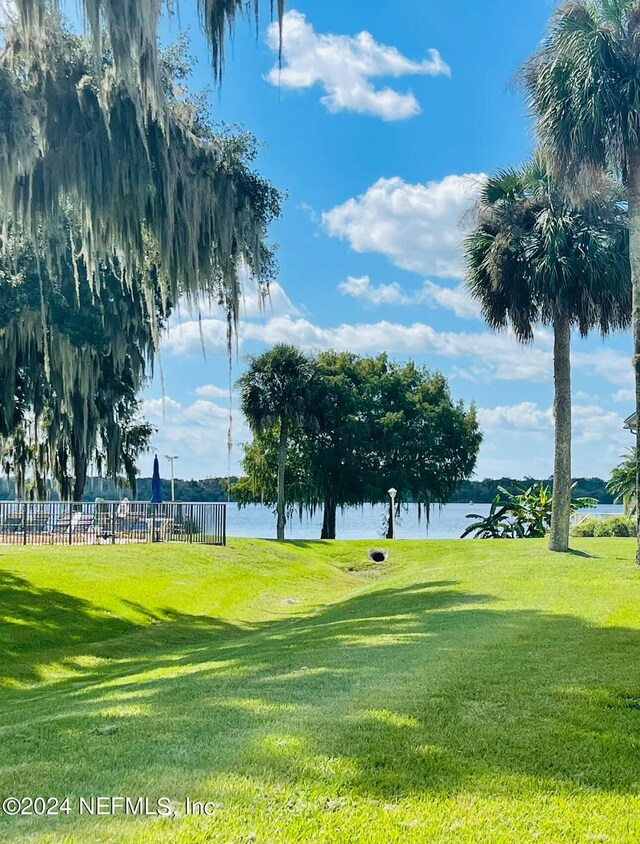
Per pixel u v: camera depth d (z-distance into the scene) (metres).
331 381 45.12
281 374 38.69
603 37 13.69
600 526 31.91
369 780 4.09
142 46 13.44
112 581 16.77
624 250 18.45
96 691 7.89
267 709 5.45
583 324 19.30
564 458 19.95
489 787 4.06
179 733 4.97
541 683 6.14
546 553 19.58
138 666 10.52
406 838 3.49
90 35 13.49
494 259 18.88
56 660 11.51
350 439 45.12
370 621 10.84
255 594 18.53
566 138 14.22
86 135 14.88
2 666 10.95
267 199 18.03
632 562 16.33
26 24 12.73
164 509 23.84
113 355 22.06
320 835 3.50
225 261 17.44
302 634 10.66
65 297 19.19
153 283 20.61
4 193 13.55
